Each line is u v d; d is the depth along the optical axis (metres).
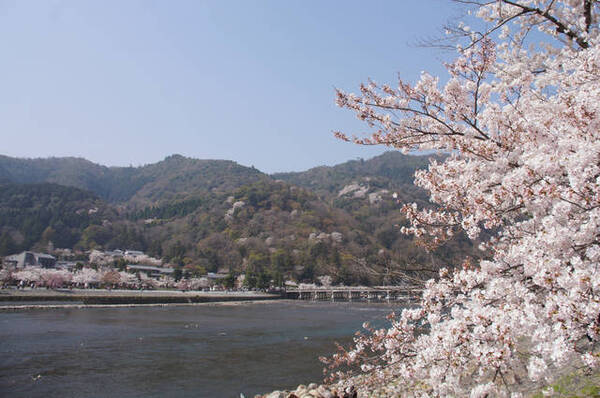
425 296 4.49
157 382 15.28
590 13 5.95
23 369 16.47
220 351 21.34
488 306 3.82
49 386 14.38
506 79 5.90
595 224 3.47
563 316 3.16
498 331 3.39
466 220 4.68
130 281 70.19
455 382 3.84
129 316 37.12
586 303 3.14
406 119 5.87
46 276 58.22
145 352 20.62
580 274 3.15
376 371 6.11
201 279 78.62
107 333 26.20
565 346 3.10
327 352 21.11
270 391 14.23
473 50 5.36
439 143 5.93
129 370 16.92
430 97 5.57
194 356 19.97
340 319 38.09
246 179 178.25
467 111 5.53
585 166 3.71
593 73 4.73
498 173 4.85
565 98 4.59
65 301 45.34
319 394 10.44
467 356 3.79
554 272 3.35
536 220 4.32
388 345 4.62
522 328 3.40
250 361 18.95
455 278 4.29
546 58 6.61
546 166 3.98
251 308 52.91
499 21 5.68
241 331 29.22
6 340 22.33
